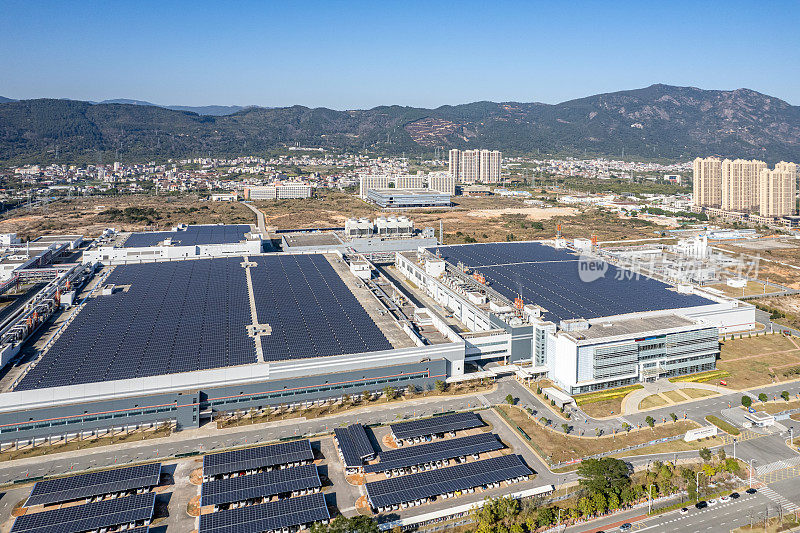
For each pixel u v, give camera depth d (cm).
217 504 12244
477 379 18862
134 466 13388
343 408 16762
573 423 16188
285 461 13700
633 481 13475
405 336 19225
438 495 13000
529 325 19725
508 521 12138
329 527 11194
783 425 16225
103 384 15038
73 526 11412
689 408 17138
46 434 14788
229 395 16075
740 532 11919
